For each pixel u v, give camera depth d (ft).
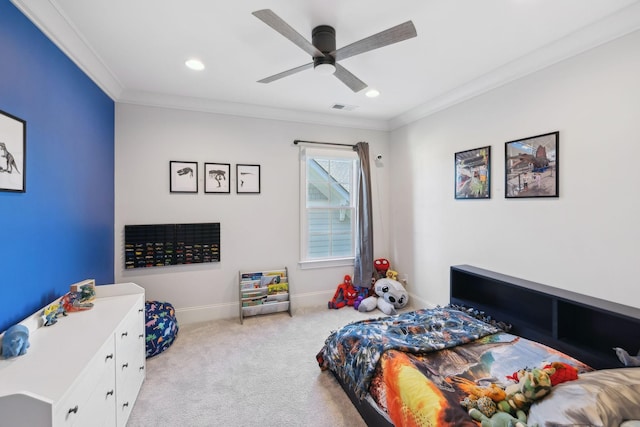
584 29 6.14
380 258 13.34
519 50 7.07
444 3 5.39
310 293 12.24
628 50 5.69
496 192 8.48
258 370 7.41
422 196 11.47
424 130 11.30
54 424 3.14
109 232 9.03
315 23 5.98
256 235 11.33
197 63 7.69
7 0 4.64
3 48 4.56
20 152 4.90
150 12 5.61
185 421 5.64
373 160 13.15
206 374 7.21
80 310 5.79
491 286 8.63
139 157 9.75
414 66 7.92
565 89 6.75
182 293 10.36
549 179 7.07
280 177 11.62
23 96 5.03
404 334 6.48
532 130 7.48
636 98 5.61
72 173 6.69
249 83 8.96
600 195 6.16
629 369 3.91
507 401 3.96
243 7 5.49
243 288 10.94
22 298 4.96
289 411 5.94
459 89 9.33
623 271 5.83
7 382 3.48
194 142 10.40
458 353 5.73
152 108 9.87
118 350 5.11
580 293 6.51
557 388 3.61
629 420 2.97
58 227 6.10
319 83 9.00
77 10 5.51
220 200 10.79
